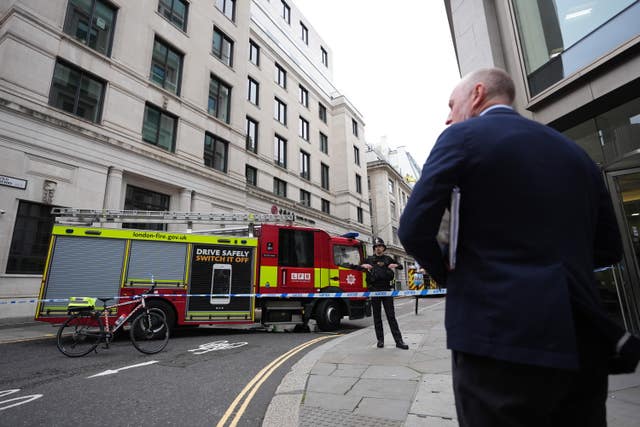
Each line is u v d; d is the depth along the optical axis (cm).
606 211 129
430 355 553
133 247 841
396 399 362
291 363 575
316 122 3247
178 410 371
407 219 117
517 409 92
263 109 2527
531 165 106
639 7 553
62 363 570
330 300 986
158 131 1619
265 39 2658
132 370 529
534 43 765
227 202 1905
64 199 1225
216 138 1939
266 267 953
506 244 103
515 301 95
